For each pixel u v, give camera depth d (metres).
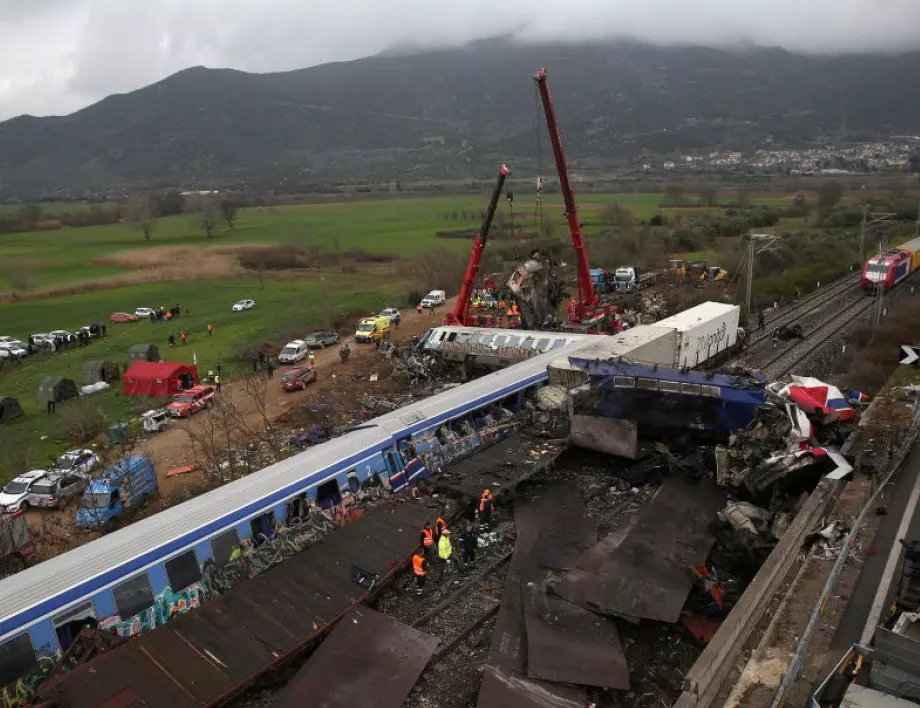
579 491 24.70
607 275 82.69
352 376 48.81
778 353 46.94
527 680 15.07
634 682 15.70
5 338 63.75
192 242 142.62
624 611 17.08
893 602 15.88
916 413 28.55
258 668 15.62
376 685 15.20
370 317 67.56
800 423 25.06
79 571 17.03
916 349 34.16
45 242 147.38
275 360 55.06
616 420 26.33
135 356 53.94
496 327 53.91
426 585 20.19
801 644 13.49
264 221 178.62
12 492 30.73
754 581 16.67
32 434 41.12
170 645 15.89
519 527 21.88
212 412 42.41
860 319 54.91
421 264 91.44
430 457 27.06
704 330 41.56
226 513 20.09
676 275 85.31
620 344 35.41
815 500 21.02
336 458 23.94
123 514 28.55
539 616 17.03
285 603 17.77
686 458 25.62
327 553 20.02
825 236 97.94
